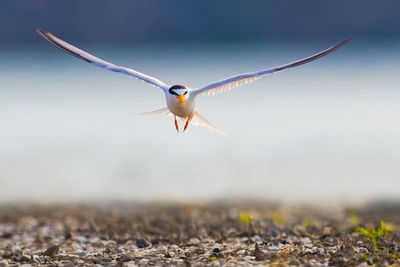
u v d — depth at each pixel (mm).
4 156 23453
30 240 11820
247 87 47281
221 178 19062
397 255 9148
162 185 18203
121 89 48156
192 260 9445
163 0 88500
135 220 13344
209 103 39125
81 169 20797
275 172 19656
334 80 49719
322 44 79062
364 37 84250
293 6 89375
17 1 83938
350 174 18969
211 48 79000
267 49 75500
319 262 8906
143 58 69312
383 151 22672
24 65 63594
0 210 15328
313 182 18125
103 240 11477
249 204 15523
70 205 15812
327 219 12609
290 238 10758
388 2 86375
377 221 12781
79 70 59969
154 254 9984
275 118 32438
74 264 9492
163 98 43562
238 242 10805
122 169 20656
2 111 37844
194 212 14438
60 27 86000
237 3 90750
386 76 50438
